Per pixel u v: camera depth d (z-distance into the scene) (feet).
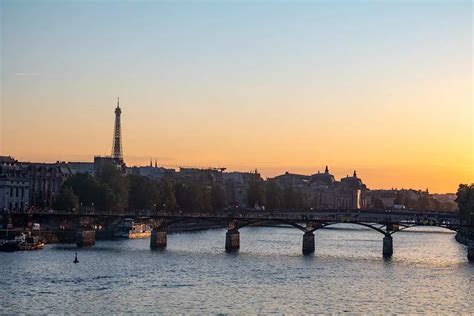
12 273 650.02
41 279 622.54
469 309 539.29
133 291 579.89
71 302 531.09
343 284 637.71
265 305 537.65
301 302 552.00
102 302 533.96
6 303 521.24
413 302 560.61
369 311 525.75
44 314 492.13
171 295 567.18
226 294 576.61
